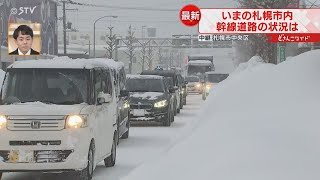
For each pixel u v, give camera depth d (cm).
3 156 991
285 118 722
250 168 581
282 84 919
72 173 1173
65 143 992
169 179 628
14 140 989
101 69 1198
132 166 1248
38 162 988
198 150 686
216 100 968
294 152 604
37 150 988
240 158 609
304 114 724
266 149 620
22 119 993
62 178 1112
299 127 678
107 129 1184
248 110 812
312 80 903
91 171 1056
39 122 992
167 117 2222
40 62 1111
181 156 688
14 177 1123
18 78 1082
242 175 568
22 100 1059
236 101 895
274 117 736
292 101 806
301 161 580
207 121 820
